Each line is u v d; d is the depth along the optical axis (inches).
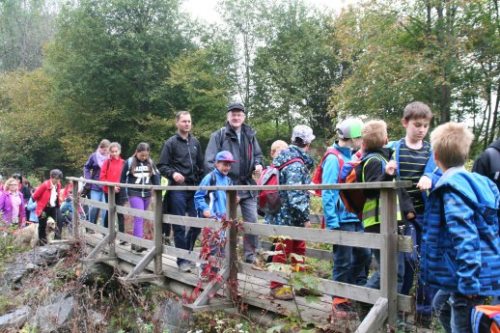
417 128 147.1
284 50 1213.1
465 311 112.1
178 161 243.8
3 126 1295.5
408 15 682.8
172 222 229.1
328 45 1125.7
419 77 653.3
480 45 670.5
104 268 302.4
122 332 221.3
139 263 232.5
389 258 131.6
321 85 1186.6
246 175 228.4
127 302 253.1
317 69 1170.0
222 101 1135.6
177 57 1167.6
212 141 227.8
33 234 366.9
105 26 1175.0
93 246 326.3
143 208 284.4
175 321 207.3
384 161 144.6
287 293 177.8
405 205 138.5
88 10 1174.3
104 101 1181.7
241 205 225.9
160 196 238.1
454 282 111.1
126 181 285.6
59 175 371.2
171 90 1155.3
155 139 1127.0
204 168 241.3
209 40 1237.7
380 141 147.3
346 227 162.2
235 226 187.0
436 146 117.3
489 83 656.4
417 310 144.6
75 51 1172.5
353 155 169.6
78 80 1162.0
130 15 1189.7
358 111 711.7
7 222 385.1
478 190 111.0
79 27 1157.1
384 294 132.7
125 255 275.0
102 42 1159.6
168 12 1201.4
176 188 213.2
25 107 1312.7
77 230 342.0
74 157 1163.9
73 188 343.6
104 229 297.6
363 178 145.0
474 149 687.1
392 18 686.5
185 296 197.9
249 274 181.8
